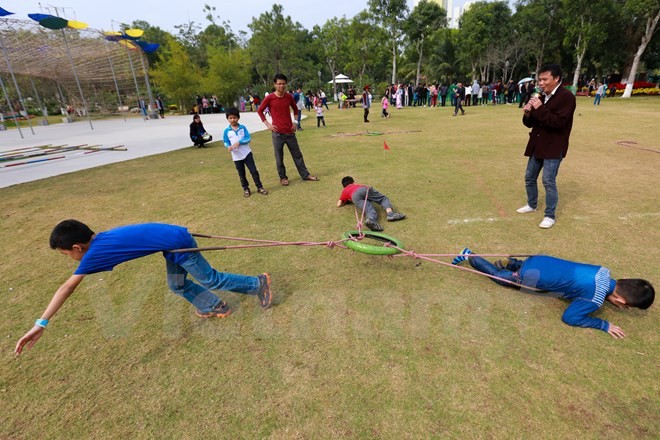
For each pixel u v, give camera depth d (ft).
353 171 23.31
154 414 6.85
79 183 23.04
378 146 32.37
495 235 13.28
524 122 13.71
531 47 124.26
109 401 7.16
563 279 8.58
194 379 7.58
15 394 7.37
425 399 6.93
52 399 7.24
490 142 32.32
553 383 7.14
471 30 124.16
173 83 98.02
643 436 6.11
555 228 13.66
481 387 7.13
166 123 71.36
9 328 9.29
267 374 7.63
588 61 122.83
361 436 6.29
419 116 60.70
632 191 17.38
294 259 12.16
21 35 59.06
